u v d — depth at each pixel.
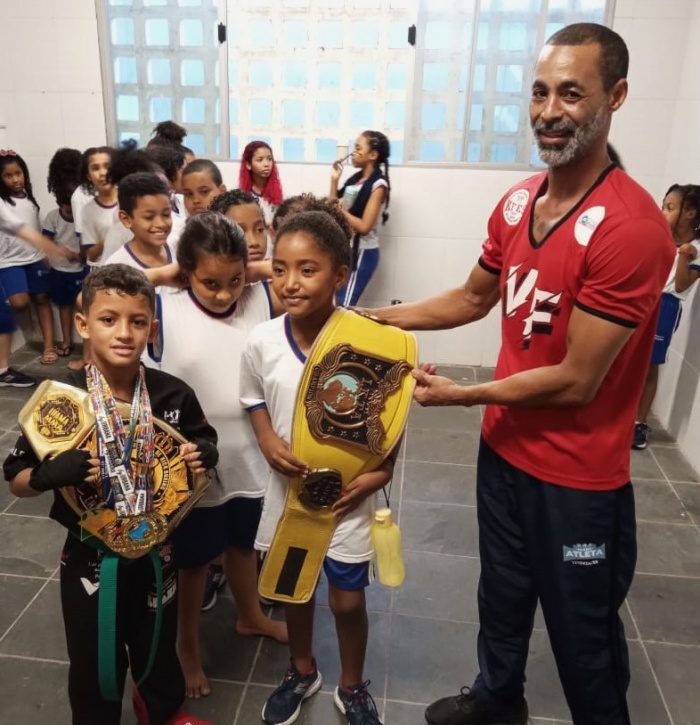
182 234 1.44
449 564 2.23
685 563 2.28
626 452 1.31
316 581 1.46
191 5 3.62
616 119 3.52
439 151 3.73
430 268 3.92
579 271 1.18
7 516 2.41
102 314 1.23
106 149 3.24
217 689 1.73
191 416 1.39
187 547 1.58
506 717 1.65
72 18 3.71
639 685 1.78
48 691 1.71
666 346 2.89
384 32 3.55
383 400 1.31
